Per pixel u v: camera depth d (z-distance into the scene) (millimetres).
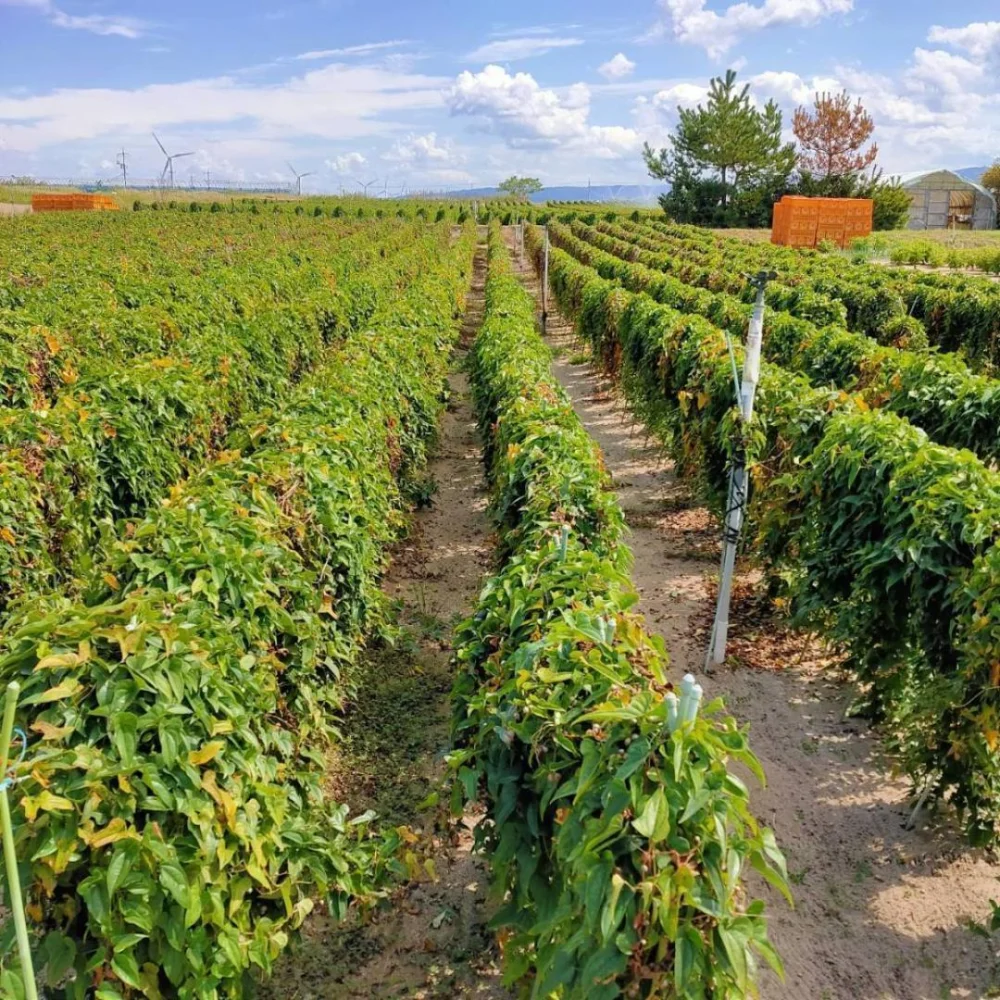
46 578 6566
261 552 4598
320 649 5082
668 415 10492
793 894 4605
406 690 6496
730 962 2453
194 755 3215
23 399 10430
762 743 5855
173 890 2936
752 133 62094
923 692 4859
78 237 36281
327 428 6832
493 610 4160
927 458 5211
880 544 5188
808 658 6910
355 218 68000
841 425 6062
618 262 26156
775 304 17047
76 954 2984
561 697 3127
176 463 8492
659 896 2459
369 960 4215
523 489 6051
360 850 4113
